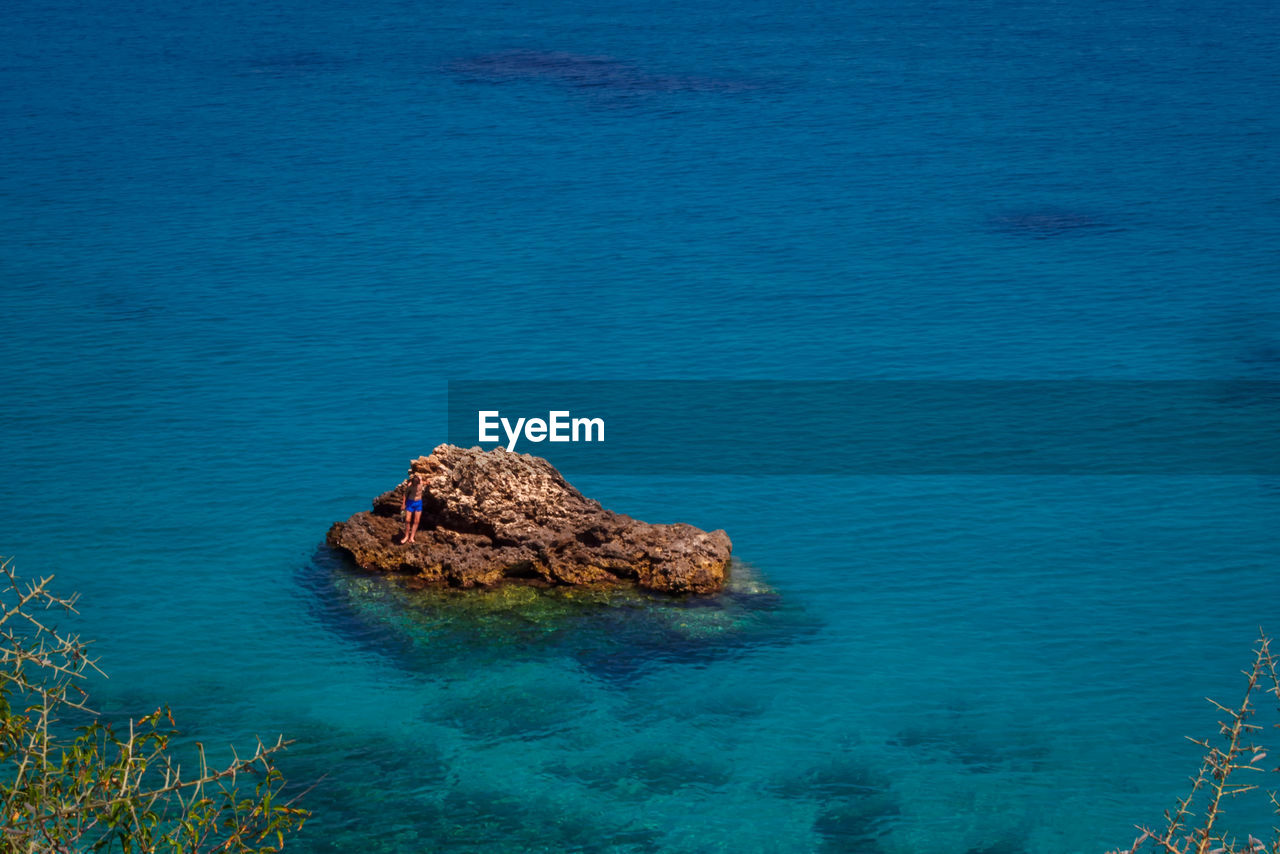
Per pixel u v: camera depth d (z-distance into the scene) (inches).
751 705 1364.4
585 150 4274.1
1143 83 5147.6
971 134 4463.6
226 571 1649.9
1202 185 3836.1
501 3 7042.3
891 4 7066.9
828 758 1274.6
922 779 1241.4
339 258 3166.8
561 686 1393.9
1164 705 1375.5
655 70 5438.0
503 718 1332.4
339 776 1227.2
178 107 4758.9
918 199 3737.7
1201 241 3321.9
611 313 2807.6
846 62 5585.6
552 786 1221.7
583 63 5551.2
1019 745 1299.2
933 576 1675.7
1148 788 1230.9
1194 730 1330.0
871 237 3388.3
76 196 3659.0
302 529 1781.5
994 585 1652.3
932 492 1947.6
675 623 1528.1
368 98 4943.4
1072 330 2704.2
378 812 1175.6
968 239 3366.1
